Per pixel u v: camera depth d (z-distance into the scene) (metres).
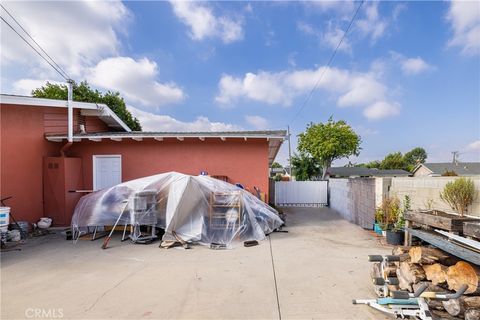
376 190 7.24
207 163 8.77
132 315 2.90
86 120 10.05
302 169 27.34
